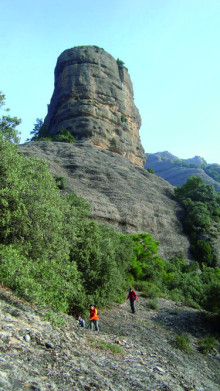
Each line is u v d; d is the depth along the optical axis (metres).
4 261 11.17
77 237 19.47
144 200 62.34
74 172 63.19
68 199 27.09
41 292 11.66
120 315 19.94
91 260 19.20
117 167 72.38
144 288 29.70
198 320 24.12
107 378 8.34
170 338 18.45
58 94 96.88
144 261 36.88
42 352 8.20
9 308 10.30
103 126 89.75
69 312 16.67
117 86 101.94
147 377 9.56
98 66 99.44
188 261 54.88
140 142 105.25
